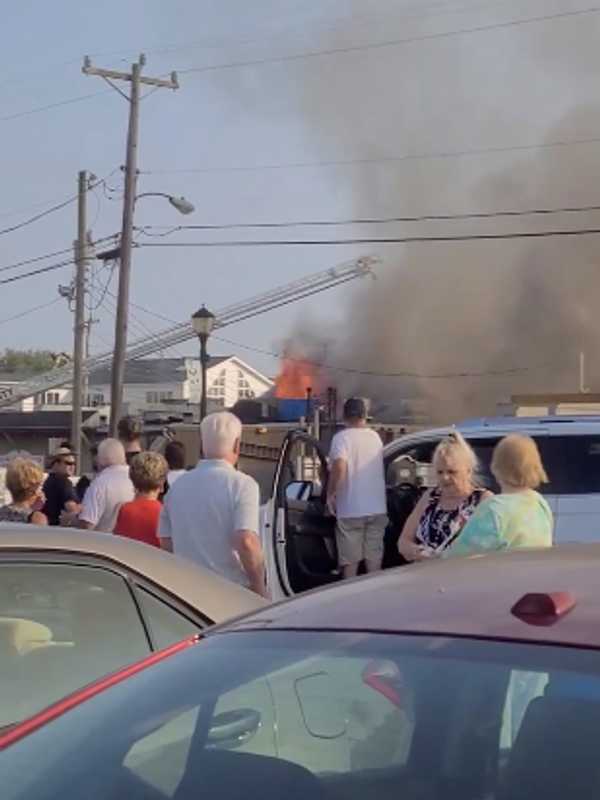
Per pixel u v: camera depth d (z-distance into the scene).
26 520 7.55
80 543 4.04
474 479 7.89
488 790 2.13
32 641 3.86
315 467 10.87
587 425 9.22
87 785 2.41
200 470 6.33
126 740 2.51
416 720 2.28
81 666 3.89
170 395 70.31
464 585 2.68
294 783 2.33
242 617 2.90
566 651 2.28
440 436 9.88
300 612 2.76
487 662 2.32
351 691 2.41
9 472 7.61
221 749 2.47
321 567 9.57
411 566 3.04
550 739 2.16
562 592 2.50
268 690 2.51
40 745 2.56
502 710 2.23
